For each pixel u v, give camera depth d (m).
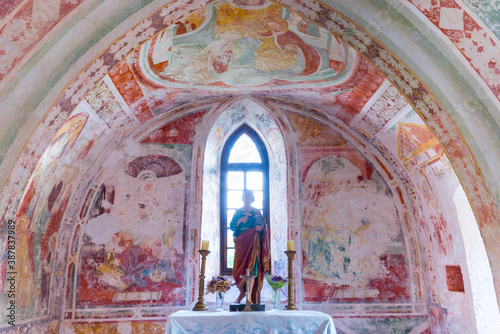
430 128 6.18
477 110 5.55
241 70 7.62
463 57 5.43
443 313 7.96
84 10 4.91
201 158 8.93
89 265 8.19
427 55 5.55
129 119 8.25
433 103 5.82
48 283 7.46
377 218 8.81
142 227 8.51
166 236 8.52
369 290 8.48
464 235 7.42
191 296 8.28
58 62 5.01
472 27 5.25
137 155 8.84
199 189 8.80
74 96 5.50
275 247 9.17
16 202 5.36
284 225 8.98
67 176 7.57
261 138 9.93
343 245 8.70
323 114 9.08
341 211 8.85
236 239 7.50
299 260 8.61
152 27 5.68
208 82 7.99
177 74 7.49
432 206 8.13
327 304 8.39
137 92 7.57
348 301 8.41
